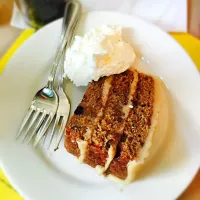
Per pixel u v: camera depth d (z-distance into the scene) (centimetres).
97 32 23
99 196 20
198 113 22
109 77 23
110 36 23
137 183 20
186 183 20
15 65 24
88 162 21
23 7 27
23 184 20
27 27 28
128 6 28
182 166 20
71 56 23
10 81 23
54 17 28
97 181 20
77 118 21
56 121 22
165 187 20
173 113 22
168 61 24
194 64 23
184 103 22
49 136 22
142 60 24
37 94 23
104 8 28
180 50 24
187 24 27
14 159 20
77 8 26
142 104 22
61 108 22
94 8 28
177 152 21
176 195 19
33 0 26
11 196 20
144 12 27
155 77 24
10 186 21
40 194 19
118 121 21
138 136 21
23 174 20
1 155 20
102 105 22
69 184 20
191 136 21
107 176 20
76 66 23
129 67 23
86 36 23
